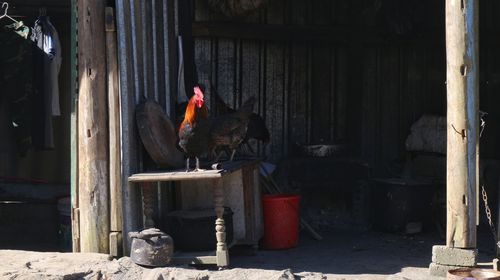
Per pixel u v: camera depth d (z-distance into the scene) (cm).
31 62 937
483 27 1038
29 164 1041
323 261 805
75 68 772
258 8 938
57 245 923
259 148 1009
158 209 786
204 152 730
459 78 700
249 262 797
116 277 696
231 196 821
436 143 1022
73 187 775
